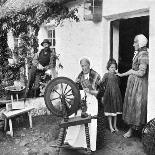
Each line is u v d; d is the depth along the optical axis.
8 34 8.09
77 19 5.15
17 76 7.46
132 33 5.07
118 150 3.74
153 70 3.71
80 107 3.63
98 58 4.71
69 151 3.78
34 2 6.33
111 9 4.34
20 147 4.07
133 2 3.95
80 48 5.19
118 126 4.61
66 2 5.33
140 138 4.09
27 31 7.13
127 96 3.95
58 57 5.94
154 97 3.71
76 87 3.46
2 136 4.52
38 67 5.99
